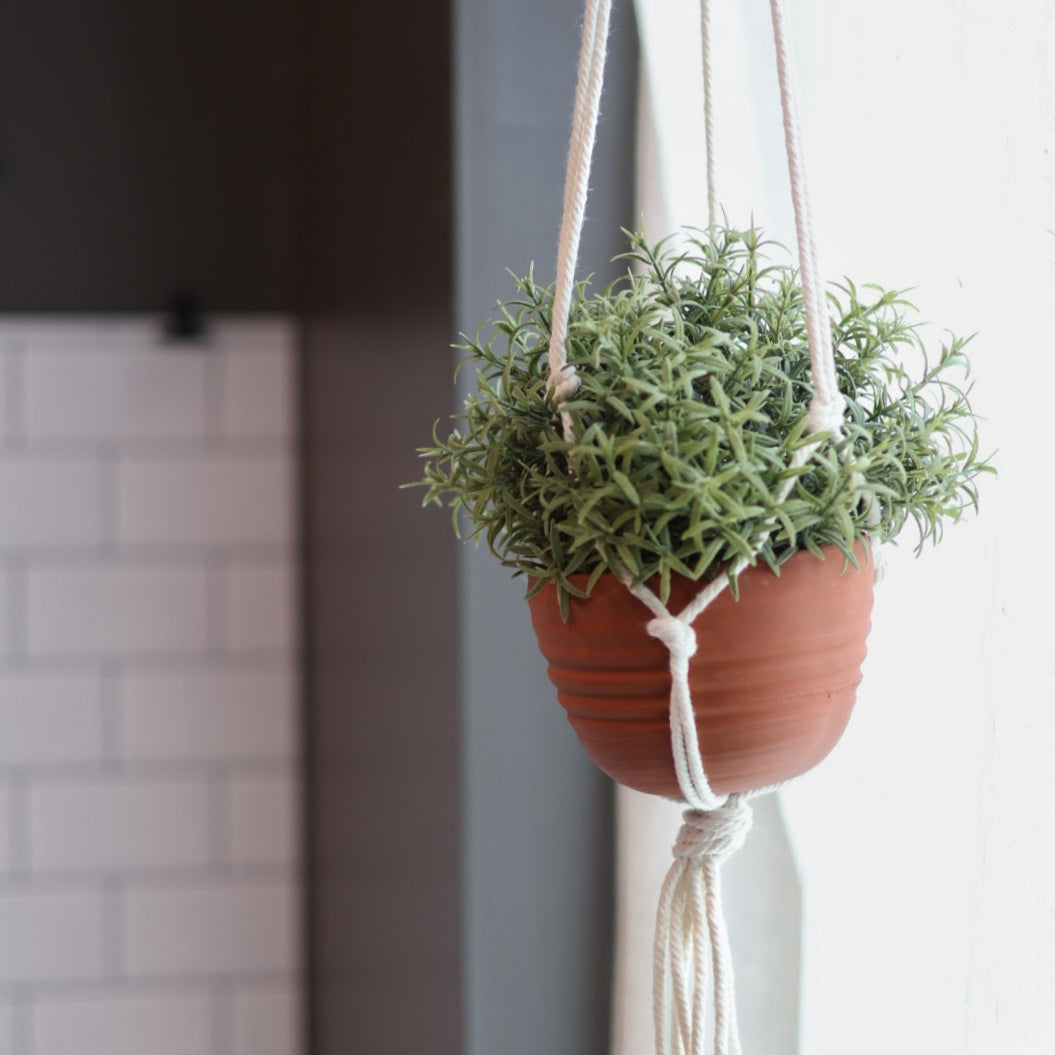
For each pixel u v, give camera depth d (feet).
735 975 2.55
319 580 5.58
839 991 2.33
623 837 2.97
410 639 3.69
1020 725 1.82
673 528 1.49
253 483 6.16
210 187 5.73
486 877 3.04
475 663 3.01
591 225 2.81
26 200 5.53
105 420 6.04
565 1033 3.09
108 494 6.08
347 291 4.64
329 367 5.13
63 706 6.12
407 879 3.81
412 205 3.40
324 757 5.57
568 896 3.07
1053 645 1.77
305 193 5.57
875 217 2.15
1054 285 1.76
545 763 3.04
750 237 1.83
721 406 1.45
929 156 2.01
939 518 1.69
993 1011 1.87
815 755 1.63
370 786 4.46
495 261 2.86
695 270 2.48
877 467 1.60
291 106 5.69
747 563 1.44
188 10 5.47
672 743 1.55
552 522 1.56
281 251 5.90
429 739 3.45
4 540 6.03
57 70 5.41
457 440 1.79
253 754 6.23
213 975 6.26
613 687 1.58
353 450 4.63
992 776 1.88
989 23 1.87
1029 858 1.81
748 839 2.54
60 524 6.07
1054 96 1.76
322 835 5.70
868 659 2.23
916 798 2.08
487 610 3.01
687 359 1.52
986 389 1.88
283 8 5.55
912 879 2.08
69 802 6.15
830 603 1.56
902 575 2.13
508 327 1.78
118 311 5.82
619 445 1.45
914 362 2.05
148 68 5.48
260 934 6.29
